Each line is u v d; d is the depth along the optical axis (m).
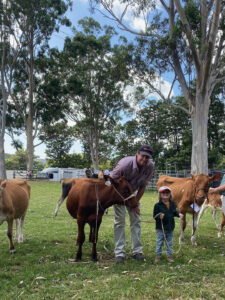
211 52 16.73
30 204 13.54
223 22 18.30
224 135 32.22
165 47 19.06
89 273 4.69
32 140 33.09
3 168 28.67
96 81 32.12
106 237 7.25
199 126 19.44
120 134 36.62
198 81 19.12
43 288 4.13
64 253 5.88
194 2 17.39
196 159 19.45
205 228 8.71
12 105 33.19
